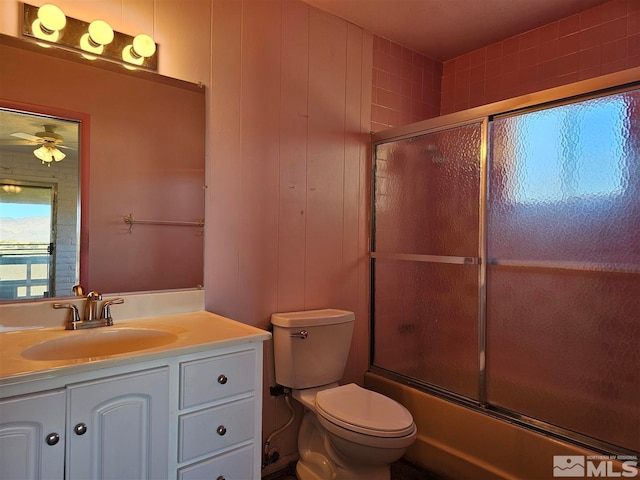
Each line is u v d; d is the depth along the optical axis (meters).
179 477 1.27
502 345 1.92
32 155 1.45
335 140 2.33
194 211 1.81
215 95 1.87
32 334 1.38
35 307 1.44
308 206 2.21
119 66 1.62
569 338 1.71
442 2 2.16
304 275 2.20
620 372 1.57
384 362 2.47
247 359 1.42
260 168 2.02
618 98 1.55
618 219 1.57
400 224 2.38
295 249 2.16
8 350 1.21
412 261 2.31
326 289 2.30
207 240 1.85
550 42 2.35
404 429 1.59
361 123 2.45
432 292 2.22
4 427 0.99
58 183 1.50
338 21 2.32
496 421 1.87
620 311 1.57
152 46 1.63
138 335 1.49
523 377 1.85
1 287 1.39
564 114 1.70
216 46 1.87
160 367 1.23
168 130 1.74
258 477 1.46
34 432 1.03
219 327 1.52
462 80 2.78
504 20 2.33
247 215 1.98
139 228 1.67
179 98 1.77
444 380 2.16
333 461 1.82
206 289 1.84
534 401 1.81
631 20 2.06
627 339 1.56
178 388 1.27
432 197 2.21
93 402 1.11
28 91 1.44
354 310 2.45
